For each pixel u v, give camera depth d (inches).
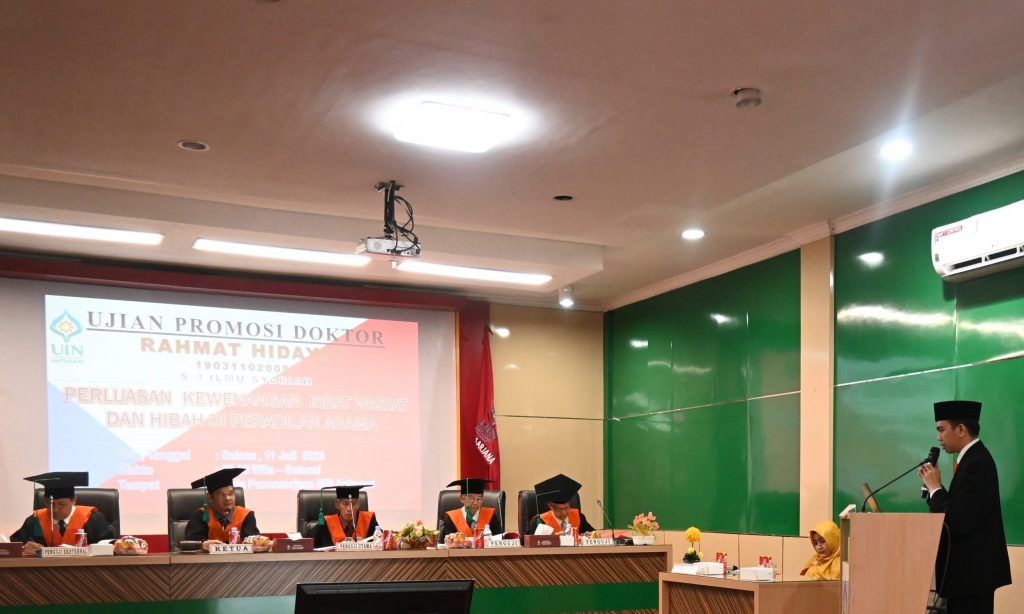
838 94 179.3
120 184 260.7
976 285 251.3
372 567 222.8
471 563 233.9
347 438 358.0
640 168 221.6
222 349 342.0
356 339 365.7
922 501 262.7
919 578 174.7
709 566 200.4
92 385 319.9
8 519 301.6
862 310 290.5
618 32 154.0
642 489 397.7
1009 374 240.1
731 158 214.8
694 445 366.0
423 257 315.3
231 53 160.9
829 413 297.6
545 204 251.3
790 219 300.5
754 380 335.6
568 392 418.9
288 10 146.3
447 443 375.6
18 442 306.5
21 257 311.3
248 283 342.6
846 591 171.5
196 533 252.4
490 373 390.6
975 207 254.1
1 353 307.9
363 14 147.7
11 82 170.7
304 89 176.1
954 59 164.4
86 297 323.0
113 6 144.3
